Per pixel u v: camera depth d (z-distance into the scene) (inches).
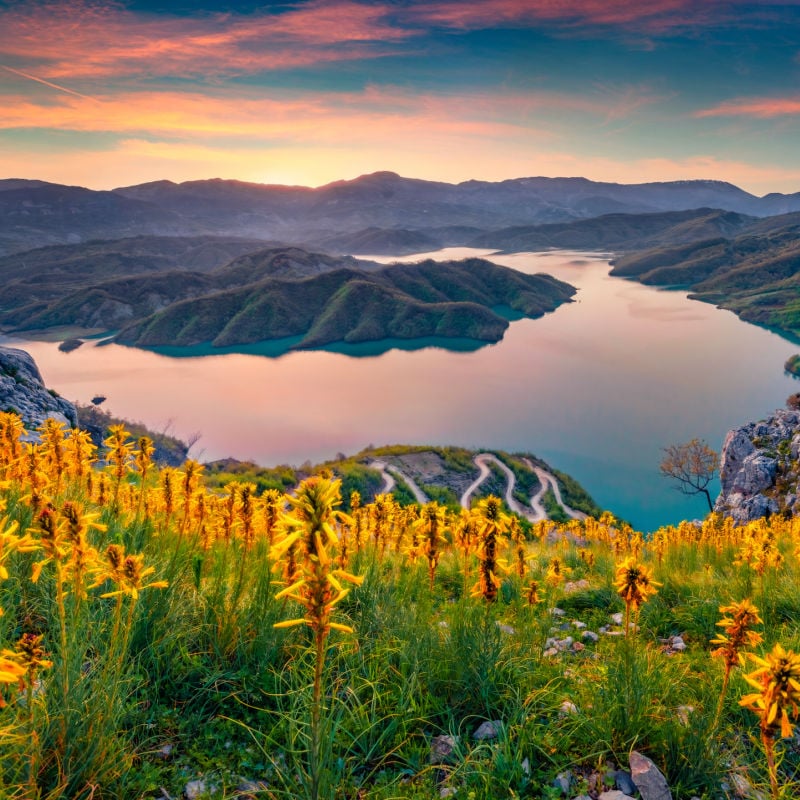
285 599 239.3
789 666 144.9
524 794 181.5
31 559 238.2
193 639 233.3
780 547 551.2
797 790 180.4
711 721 203.0
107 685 177.0
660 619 354.3
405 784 182.7
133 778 173.2
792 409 3427.7
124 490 342.3
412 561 368.8
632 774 189.9
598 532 849.5
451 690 229.0
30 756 155.9
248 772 183.0
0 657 130.8
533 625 292.8
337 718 189.3
